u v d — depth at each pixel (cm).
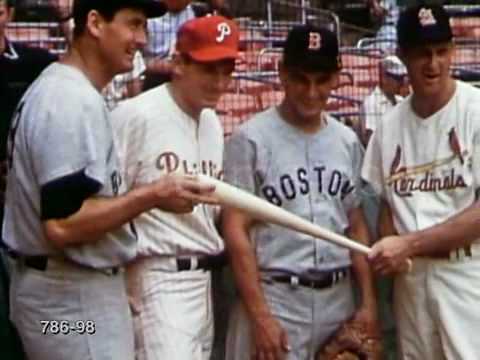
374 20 1348
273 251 434
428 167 432
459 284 430
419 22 420
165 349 412
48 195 362
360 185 450
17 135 375
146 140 416
